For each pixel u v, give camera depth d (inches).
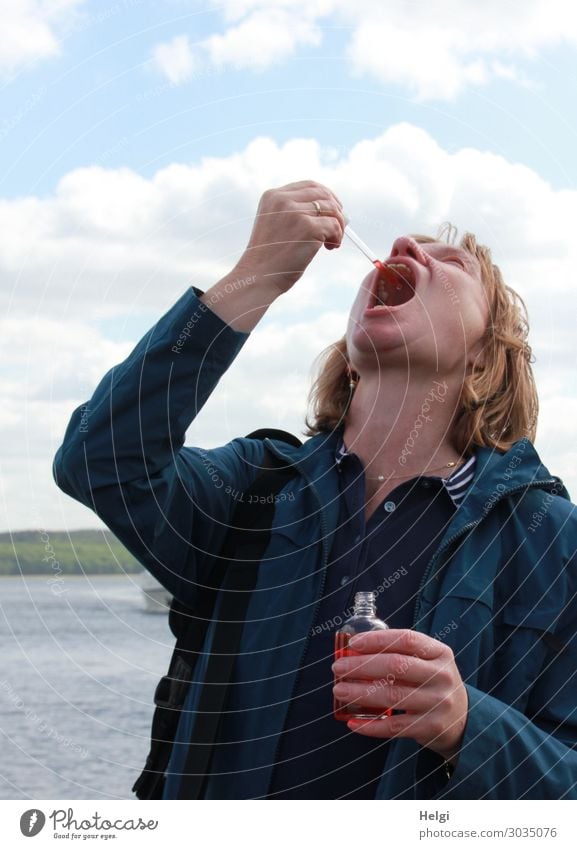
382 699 83.6
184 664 103.3
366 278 111.9
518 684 94.6
